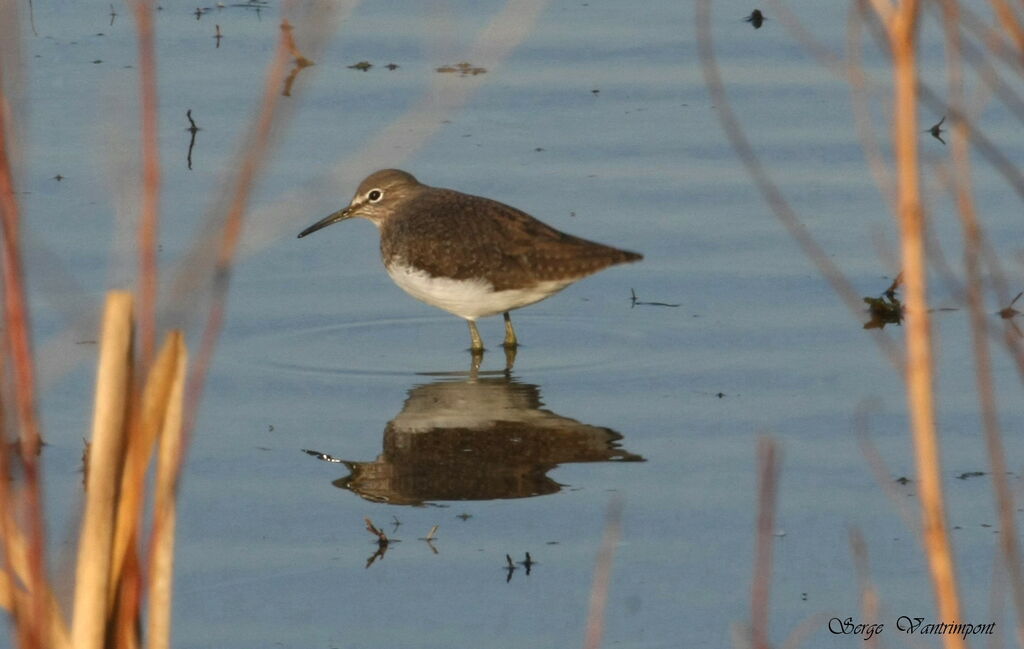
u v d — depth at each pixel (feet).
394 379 46.09
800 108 64.85
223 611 32.60
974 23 19.45
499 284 48.14
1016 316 47.88
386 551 35.37
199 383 18.99
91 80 66.18
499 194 57.67
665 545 35.55
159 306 20.52
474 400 44.47
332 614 32.48
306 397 44.55
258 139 18.52
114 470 19.60
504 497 38.17
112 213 53.88
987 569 33.63
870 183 58.18
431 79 68.08
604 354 47.88
